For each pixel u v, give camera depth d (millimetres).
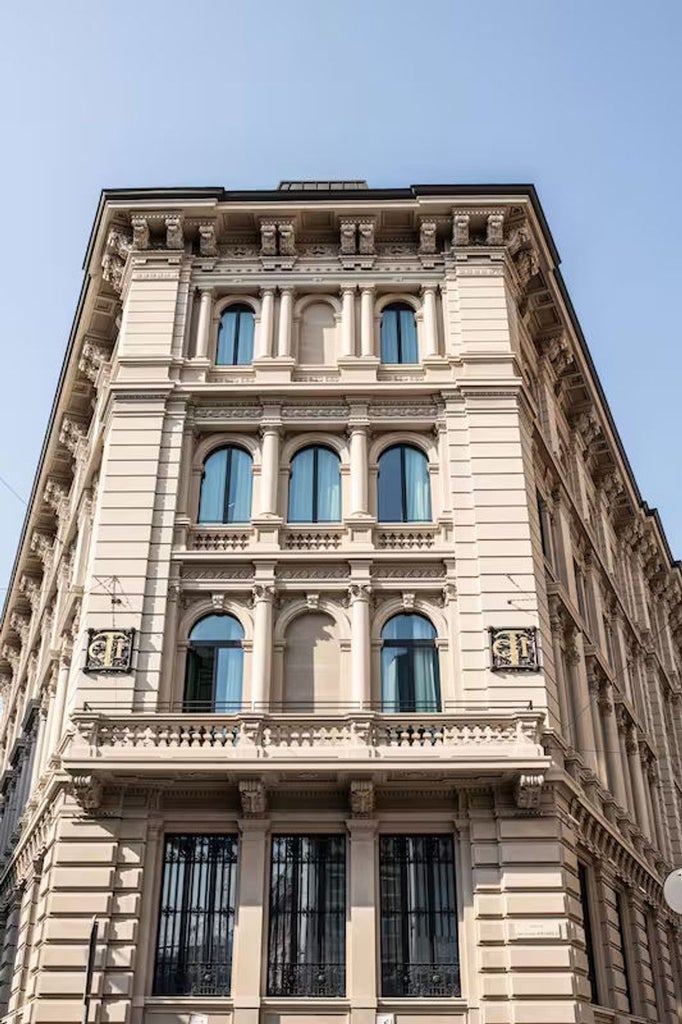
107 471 25656
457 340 27984
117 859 21000
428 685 23625
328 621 24312
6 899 31172
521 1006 19578
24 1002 22375
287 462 26469
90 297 31375
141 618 23766
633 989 26797
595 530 37781
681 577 50656
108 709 22594
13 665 52438
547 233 30547
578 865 23656
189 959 20797
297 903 21234
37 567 45875
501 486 25391
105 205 29250
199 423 26734
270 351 27953
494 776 21203
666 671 46000
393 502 26109
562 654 27094
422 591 24375
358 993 20078
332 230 29750
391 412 26891
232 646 24078
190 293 28812
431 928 20984
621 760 31359
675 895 15305
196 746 21500
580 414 36250
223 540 25250
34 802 28219
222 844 21766
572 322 33406
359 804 21297
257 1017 19891
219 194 29078
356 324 28500
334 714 22016
